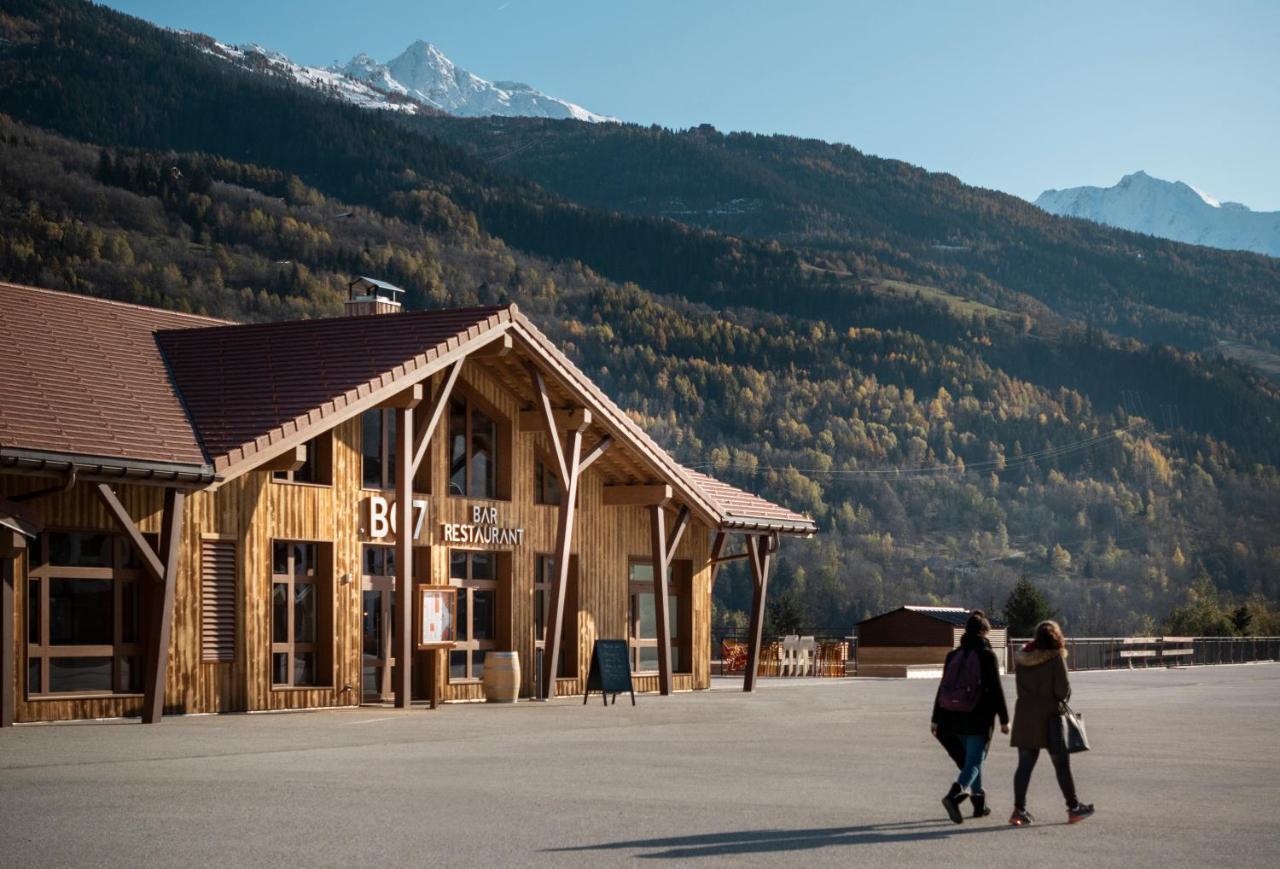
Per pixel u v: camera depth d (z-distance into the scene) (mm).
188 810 11828
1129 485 181500
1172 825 11766
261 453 22109
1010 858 10023
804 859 9891
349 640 25844
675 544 32844
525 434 30391
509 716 23719
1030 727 11930
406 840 10445
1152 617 144125
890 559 151375
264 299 167875
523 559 30109
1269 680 43156
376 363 24844
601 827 11211
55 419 20547
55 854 9703
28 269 152125
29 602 21000
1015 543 165625
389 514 26656
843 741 19562
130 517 21922
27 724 20516
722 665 47406
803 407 190625
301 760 15961
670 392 183750
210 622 23234
